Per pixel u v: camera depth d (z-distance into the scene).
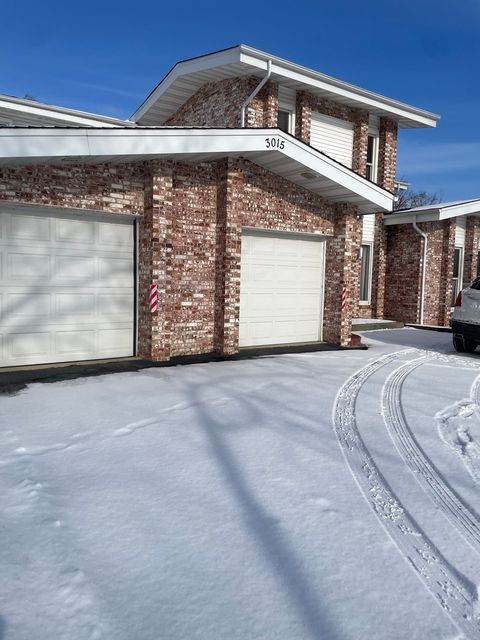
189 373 8.62
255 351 11.17
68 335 9.16
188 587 2.86
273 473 4.48
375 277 18.19
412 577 3.03
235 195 10.34
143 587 2.85
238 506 3.84
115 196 9.16
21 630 2.48
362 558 3.21
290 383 8.03
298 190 11.71
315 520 3.67
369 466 4.74
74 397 6.87
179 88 14.80
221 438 5.34
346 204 12.16
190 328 10.50
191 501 3.90
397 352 11.87
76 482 4.18
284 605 2.74
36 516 3.58
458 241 19.36
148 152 8.62
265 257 11.69
